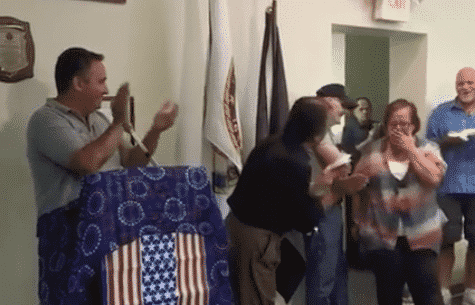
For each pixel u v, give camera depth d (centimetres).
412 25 323
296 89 276
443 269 273
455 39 348
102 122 182
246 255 192
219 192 229
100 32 218
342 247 243
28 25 201
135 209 121
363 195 226
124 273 117
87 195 117
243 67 257
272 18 242
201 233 127
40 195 162
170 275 121
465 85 270
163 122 193
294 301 262
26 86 203
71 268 115
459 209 271
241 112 255
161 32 233
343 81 407
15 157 202
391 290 225
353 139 252
